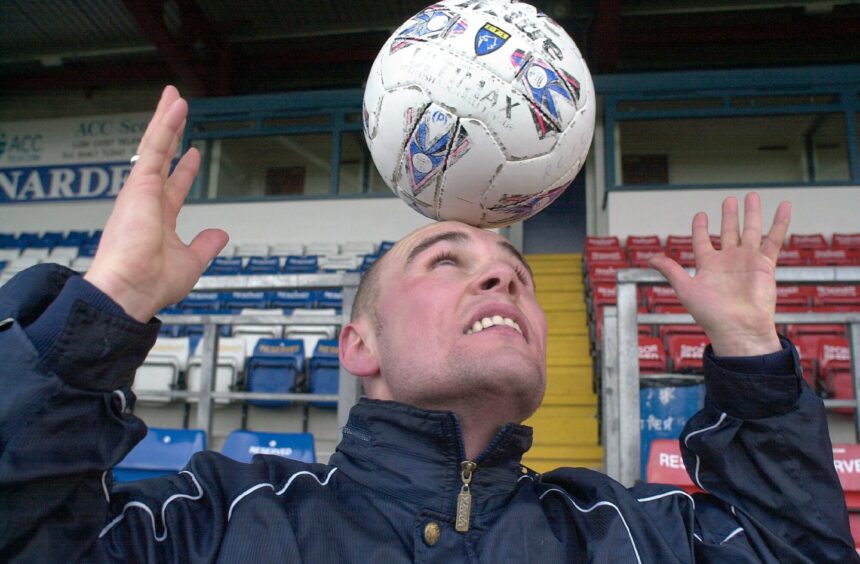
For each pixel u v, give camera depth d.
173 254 0.83
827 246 7.74
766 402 1.06
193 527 0.93
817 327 5.23
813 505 1.05
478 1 1.24
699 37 9.83
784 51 10.27
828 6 9.23
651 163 9.03
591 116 1.25
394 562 0.94
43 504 0.72
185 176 0.91
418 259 1.15
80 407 0.73
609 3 8.32
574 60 1.22
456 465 1.03
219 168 9.61
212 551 0.90
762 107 8.68
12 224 10.43
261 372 4.74
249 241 9.12
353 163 9.41
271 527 0.93
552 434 4.81
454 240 1.17
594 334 5.79
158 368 4.75
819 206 8.28
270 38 10.22
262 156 9.64
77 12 9.45
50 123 10.75
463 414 1.07
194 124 9.69
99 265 0.78
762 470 1.07
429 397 1.05
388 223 8.98
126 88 11.12
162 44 9.07
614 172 8.73
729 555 1.04
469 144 1.16
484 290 1.08
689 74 8.81
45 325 0.74
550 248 11.13
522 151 1.17
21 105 11.34
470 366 1.00
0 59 10.66
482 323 1.06
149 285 0.79
